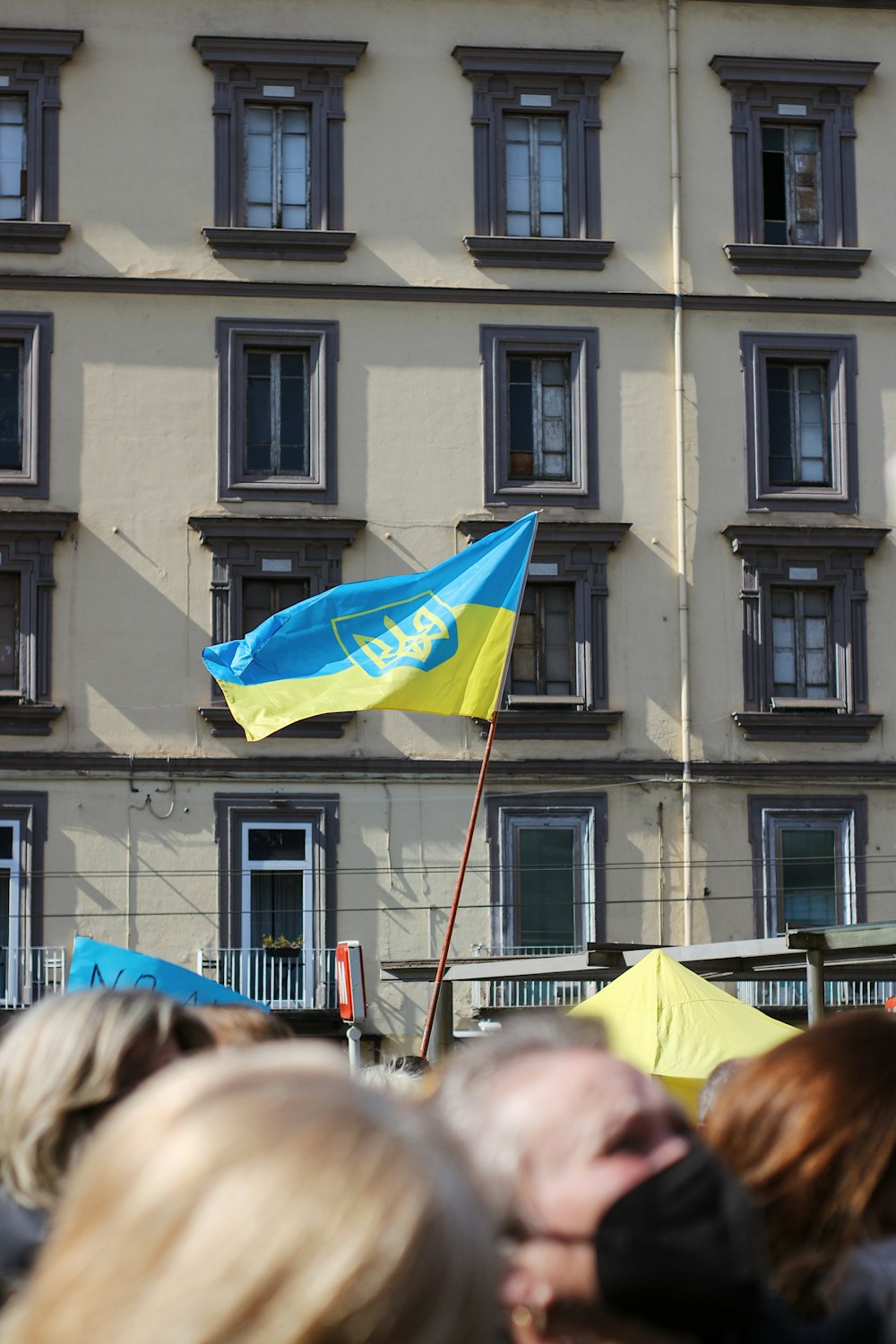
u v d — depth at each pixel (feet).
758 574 117.91
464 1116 10.91
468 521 115.65
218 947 111.75
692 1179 10.68
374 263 117.19
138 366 115.24
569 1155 10.61
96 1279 6.53
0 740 111.65
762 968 77.36
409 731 115.03
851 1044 14.52
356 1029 74.02
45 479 113.70
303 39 117.39
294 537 114.62
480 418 117.19
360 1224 6.59
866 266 121.39
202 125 116.98
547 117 120.26
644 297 118.83
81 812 111.86
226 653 70.33
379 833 114.11
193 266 115.96
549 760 115.34
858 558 118.93
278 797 113.29
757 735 117.08
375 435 116.47
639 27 121.08
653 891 115.24
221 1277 6.44
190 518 113.91
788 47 122.11
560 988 114.52
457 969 81.97
